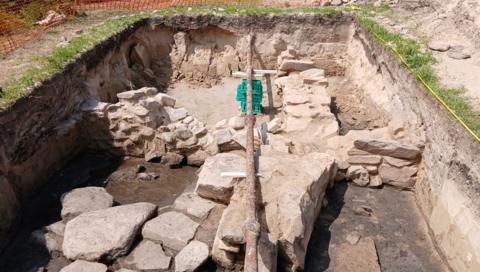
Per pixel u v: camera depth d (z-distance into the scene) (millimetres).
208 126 8609
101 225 5336
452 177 5449
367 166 6957
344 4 12531
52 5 10969
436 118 6098
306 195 5551
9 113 5969
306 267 5379
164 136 7508
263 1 13281
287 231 5078
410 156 6652
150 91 8078
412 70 7273
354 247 5707
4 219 5648
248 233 4523
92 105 7637
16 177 6141
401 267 5461
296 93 8836
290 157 6445
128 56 10484
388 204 6625
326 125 7875
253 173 5555
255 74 9305
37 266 5223
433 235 5805
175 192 6906
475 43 7977
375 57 9156
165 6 12305
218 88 10758
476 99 6141
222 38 11430
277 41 11242
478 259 4629
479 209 4785
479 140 4957
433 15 9812
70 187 6887
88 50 8312
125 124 7570
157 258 5082
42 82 6801
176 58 11344
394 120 7211
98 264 4945
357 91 10070
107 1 12734
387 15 10711
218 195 5805
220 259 5074
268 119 9125
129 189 6969
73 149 7629
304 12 11195
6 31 9555
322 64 11484
